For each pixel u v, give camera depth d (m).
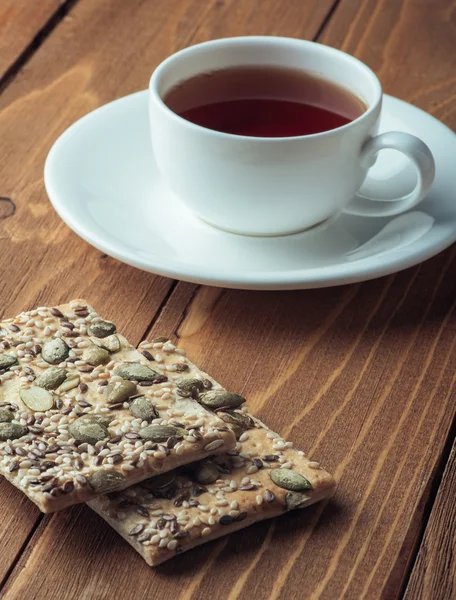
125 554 0.50
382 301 0.60
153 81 0.61
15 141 0.68
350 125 0.59
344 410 0.55
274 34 0.77
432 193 0.62
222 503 0.51
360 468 0.53
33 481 0.50
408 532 0.51
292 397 0.56
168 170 0.60
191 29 0.78
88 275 0.61
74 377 0.54
